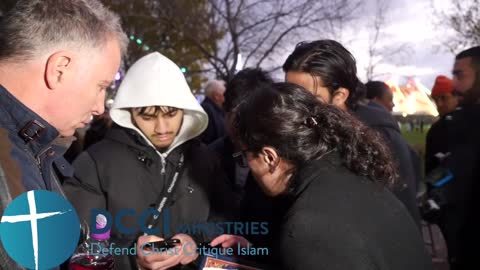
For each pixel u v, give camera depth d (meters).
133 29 11.94
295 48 1.80
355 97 1.83
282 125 1.06
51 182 1.01
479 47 2.10
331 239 0.90
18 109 0.88
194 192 1.73
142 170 1.68
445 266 3.35
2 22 0.90
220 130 3.83
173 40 12.17
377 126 1.83
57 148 1.01
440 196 2.09
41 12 0.89
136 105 1.66
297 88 1.16
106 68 0.99
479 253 1.95
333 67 1.66
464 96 2.10
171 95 1.68
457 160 2.04
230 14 10.71
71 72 0.92
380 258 0.93
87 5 0.97
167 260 1.44
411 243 1.02
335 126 1.09
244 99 1.22
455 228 2.04
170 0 11.29
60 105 0.93
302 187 1.04
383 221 0.98
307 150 1.06
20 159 0.83
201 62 13.00
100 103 1.04
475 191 1.96
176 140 1.80
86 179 1.63
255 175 1.19
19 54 0.88
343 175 1.04
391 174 1.12
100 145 1.73
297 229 0.93
